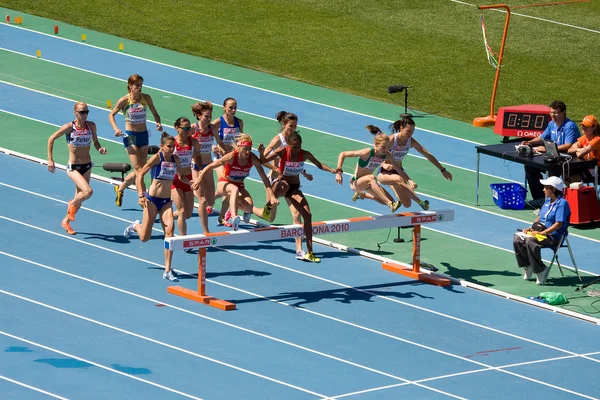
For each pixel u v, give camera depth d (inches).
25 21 2514.8
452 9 2706.7
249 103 2106.3
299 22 2605.8
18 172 1702.8
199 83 2202.3
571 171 1626.5
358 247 1512.1
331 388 1103.6
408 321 1282.0
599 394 1125.1
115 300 1285.7
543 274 1392.7
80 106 1451.8
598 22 2642.7
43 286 1310.3
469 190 1738.4
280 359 1164.5
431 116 2102.6
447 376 1147.3
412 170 1814.7
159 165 1347.2
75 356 1142.3
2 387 1068.5
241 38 2495.1
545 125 1866.4
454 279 1407.5
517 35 2559.1
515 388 1128.2
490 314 1316.4
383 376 1138.7
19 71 2198.6
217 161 1348.4
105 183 1685.5
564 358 1208.2
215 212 1592.0
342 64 2367.1
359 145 1915.6
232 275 1385.3
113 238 1475.1
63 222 1482.5
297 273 1407.5
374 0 2753.4
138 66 2277.3
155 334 1205.7
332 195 1686.8
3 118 1946.4
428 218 1408.7
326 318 1277.1
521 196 1670.8
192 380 1104.2
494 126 2041.1
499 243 1537.9
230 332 1222.3
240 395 1077.8
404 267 1434.5
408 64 2380.7
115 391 1072.2
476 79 2314.2
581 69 2381.9
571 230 1584.6
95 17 2573.8
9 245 1424.7
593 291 1378.0
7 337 1176.2
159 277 1360.7
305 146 1895.9
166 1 2706.7
